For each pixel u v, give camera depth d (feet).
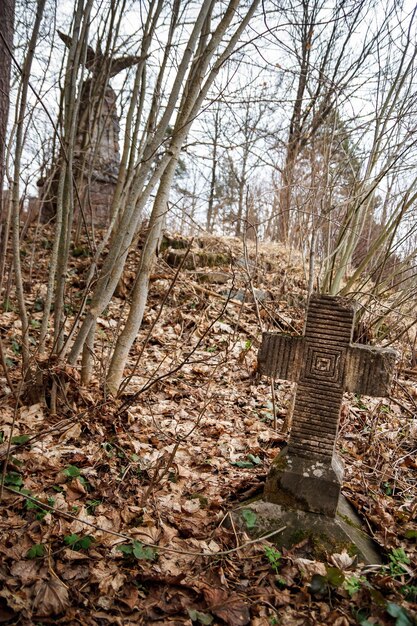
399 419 14.23
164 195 13.08
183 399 14.52
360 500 10.06
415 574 7.87
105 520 8.90
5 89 14.03
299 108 21.06
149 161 12.48
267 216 30.45
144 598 7.43
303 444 9.07
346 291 15.12
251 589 7.64
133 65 22.50
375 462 11.68
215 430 12.88
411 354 17.69
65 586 7.35
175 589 7.61
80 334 12.69
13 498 8.96
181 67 12.01
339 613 7.16
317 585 7.48
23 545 8.01
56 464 10.18
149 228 13.16
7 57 13.93
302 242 15.64
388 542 8.76
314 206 14.60
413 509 9.80
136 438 11.82
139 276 13.33
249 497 9.86
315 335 8.91
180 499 9.84
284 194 22.24
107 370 14.15
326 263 16.25
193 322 20.21
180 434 12.48
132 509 9.24
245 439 12.44
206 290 22.24
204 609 7.24
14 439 10.44
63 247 12.78
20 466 9.81
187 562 8.13
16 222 11.74
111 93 30.55
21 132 11.69
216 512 9.49
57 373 12.06
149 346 18.38
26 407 11.97
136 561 8.04
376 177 12.92
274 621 7.07
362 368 8.69
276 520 8.79
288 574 7.90
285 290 22.26
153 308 21.61
